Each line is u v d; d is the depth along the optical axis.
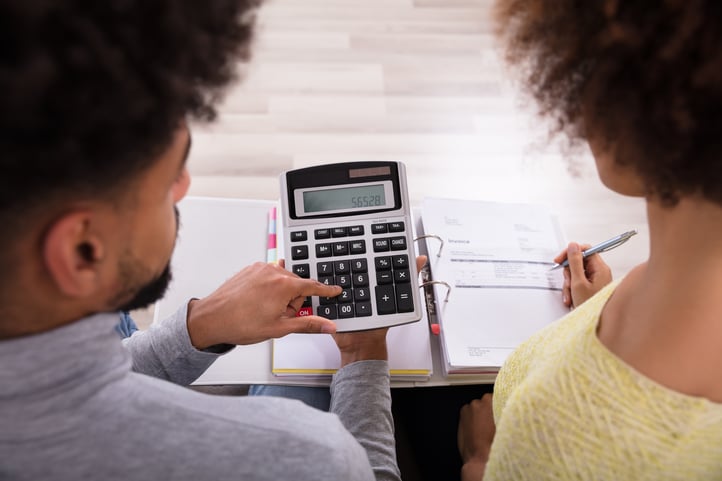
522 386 0.42
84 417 0.30
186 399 0.35
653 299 0.32
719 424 0.31
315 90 1.57
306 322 0.63
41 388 0.28
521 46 0.31
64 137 0.22
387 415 0.64
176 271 0.80
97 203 0.25
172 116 0.26
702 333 0.30
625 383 0.33
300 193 0.70
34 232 0.25
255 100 1.53
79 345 0.29
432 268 0.79
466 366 0.72
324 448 0.36
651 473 0.33
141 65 0.23
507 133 1.54
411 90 1.60
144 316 1.18
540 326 0.77
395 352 0.74
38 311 0.28
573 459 0.36
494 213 0.86
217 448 0.34
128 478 0.32
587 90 0.26
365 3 1.75
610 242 0.78
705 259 0.28
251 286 0.62
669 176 0.26
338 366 0.73
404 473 0.82
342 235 0.69
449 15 1.75
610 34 0.23
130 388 0.32
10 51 0.20
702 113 0.22
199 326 0.61
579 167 0.36
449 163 1.48
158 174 0.28
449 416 0.88
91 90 0.21
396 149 1.49
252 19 0.30
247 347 0.75
